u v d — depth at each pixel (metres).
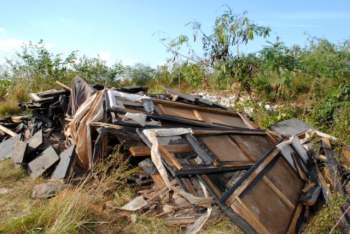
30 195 4.82
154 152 4.25
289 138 5.25
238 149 5.04
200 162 4.43
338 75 7.47
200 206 4.16
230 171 4.40
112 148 5.29
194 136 4.75
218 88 9.07
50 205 4.03
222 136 5.14
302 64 7.92
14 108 10.02
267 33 7.73
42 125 7.29
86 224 3.91
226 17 7.87
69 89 7.68
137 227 3.99
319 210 4.16
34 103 7.53
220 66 8.03
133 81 13.77
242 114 6.81
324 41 8.43
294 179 4.59
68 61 13.32
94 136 5.36
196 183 4.30
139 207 4.27
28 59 12.94
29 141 6.17
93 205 4.21
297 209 4.12
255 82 8.09
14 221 3.78
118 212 4.25
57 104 7.48
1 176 5.48
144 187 4.89
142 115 5.19
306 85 8.35
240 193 3.82
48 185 4.84
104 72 13.45
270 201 3.97
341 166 4.97
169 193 4.45
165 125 5.29
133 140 5.10
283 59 7.83
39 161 5.61
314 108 7.27
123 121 5.04
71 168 5.15
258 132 5.73
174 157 4.27
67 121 6.96
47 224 3.71
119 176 4.88
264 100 8.19
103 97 5.69
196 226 3.93
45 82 12.30
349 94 7.06
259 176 4.18
